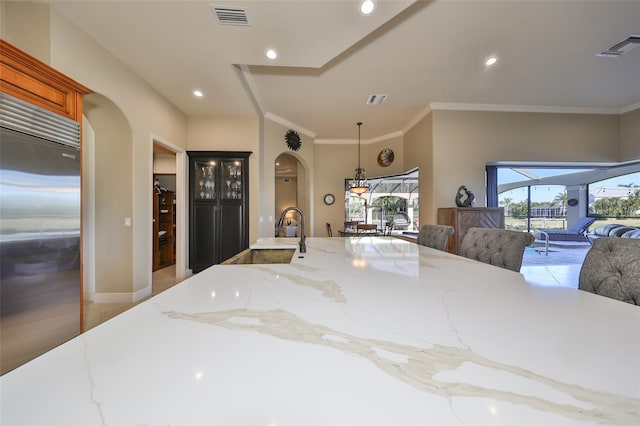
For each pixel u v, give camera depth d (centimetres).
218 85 326
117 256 301
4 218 156
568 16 238
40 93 177
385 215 668
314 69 326
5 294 157
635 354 47
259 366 43
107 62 256
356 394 37
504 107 435
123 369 42
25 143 167
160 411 34
